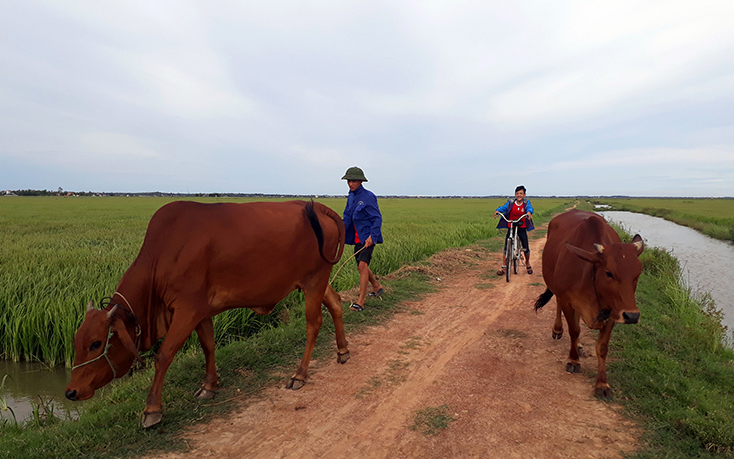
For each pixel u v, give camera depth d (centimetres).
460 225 2042
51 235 1545
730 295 812
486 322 563
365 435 292
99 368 289
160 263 305
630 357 414
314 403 339
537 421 307
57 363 518
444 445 279
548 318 582
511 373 396
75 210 3678
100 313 291
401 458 266
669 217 3309
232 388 363
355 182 585
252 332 566
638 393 341
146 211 3525
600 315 329
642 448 271
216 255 313
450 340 491
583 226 374
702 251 1467
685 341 461
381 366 416
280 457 267
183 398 336
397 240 1279
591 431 292
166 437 287
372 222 577
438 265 971
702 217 2888
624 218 3550
